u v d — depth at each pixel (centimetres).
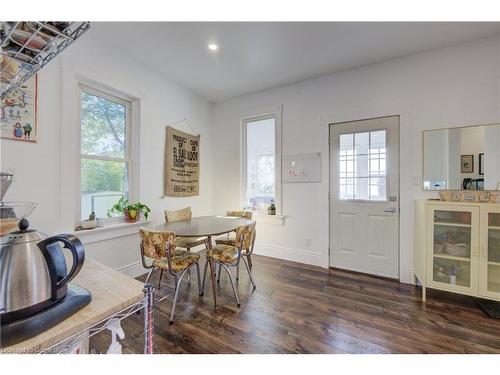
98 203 244
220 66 281
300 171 325
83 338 75
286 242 339
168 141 312
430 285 212
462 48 231
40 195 189
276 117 345
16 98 174
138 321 184
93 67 222
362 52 249
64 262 75
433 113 245
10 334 56
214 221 263
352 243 292
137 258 272
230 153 391
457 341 158
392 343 157
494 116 220
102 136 246
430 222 212
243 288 243
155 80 294
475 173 227
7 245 63
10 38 68
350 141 293
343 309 201
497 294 189
